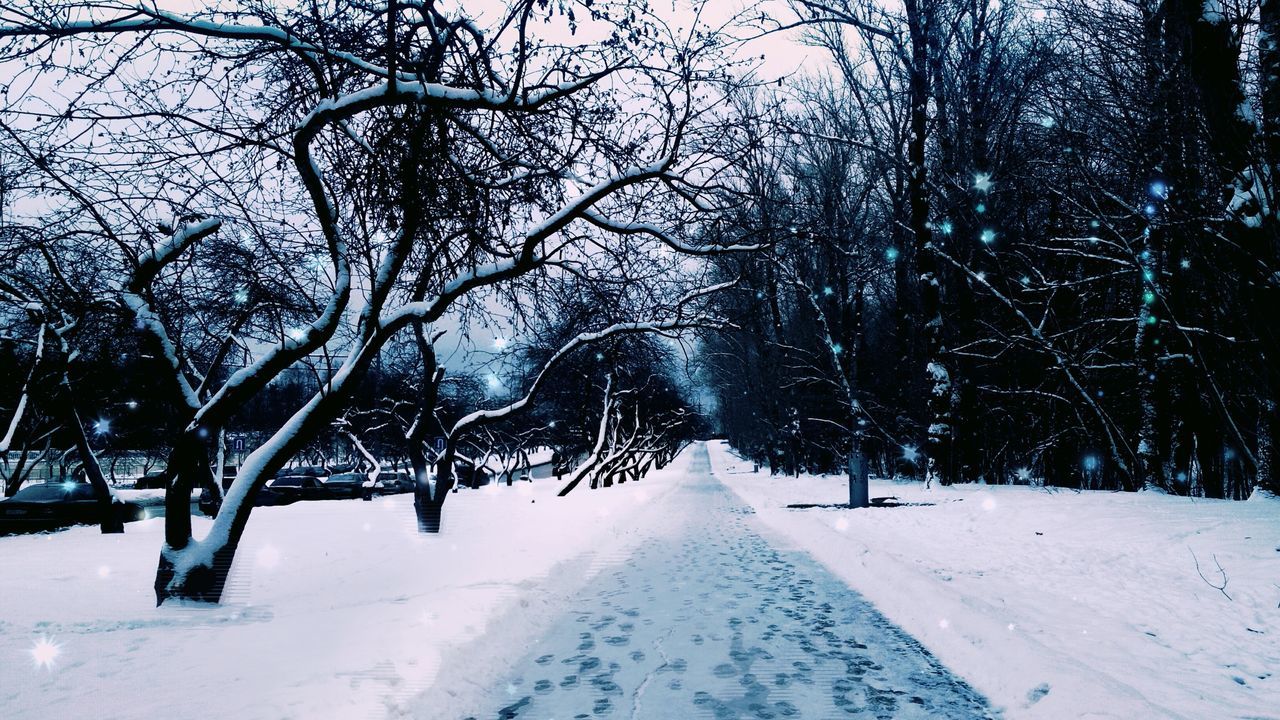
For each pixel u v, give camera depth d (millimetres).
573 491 26781
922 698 4355
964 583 7309
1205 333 6676
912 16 20750
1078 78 9594
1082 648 4941
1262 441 11344
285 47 5770
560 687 4625
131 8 4961
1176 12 7023
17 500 15039
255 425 32094
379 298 6887
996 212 20109
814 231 9047
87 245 7270
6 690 3947
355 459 51125
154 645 4934
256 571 8445
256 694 3855
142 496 17891
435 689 4234
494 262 7598
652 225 8055
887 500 17688
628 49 5898
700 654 5363
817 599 7289
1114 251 14562
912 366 27688
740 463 74688
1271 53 6387
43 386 12352
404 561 9156
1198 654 4809
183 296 7484
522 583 7484
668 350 13562
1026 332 19547
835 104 26859
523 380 16406
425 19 5938
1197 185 6773
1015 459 26781
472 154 7309
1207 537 8672
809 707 4238
